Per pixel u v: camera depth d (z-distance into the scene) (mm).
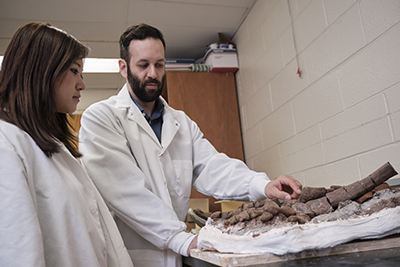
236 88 3139
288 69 2213
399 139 1357
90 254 826
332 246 721
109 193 1145
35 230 688
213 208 2738
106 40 2951
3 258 660
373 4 1475
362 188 860
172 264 1118
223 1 2613
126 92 1435
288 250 701
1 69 851
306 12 1988
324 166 1863
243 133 3010
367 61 1519
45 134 826
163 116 1461
